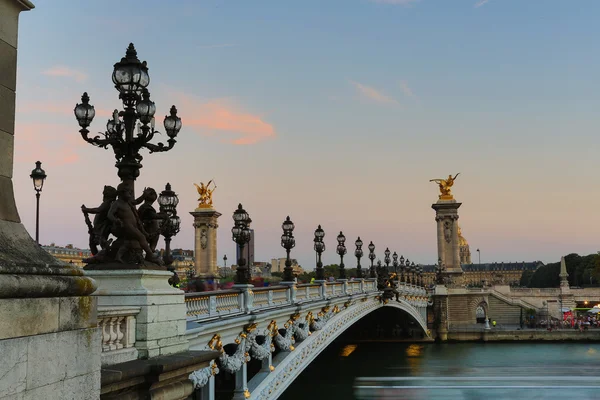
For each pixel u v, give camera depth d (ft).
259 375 98.12
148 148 55.93
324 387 220.02
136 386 46.83
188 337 57.93
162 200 81.51
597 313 403.13
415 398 199.93
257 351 91.91
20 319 31.01
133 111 53.47
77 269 35.94
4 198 33.35
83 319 35.73
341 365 273.54
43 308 32.55
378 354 309.42
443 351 319.06
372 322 353.31
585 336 347.97
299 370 116.16
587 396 202.18
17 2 33.99
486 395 204.64
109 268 51.06
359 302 184.85
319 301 128.47
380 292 216.74
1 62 32.99
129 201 51.93
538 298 434.71
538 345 339.16
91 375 36.19
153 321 50.70
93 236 53.01
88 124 54.39
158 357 50.52
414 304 321.32
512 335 353.31
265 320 95.09
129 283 50.57
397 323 354.95
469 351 318.24
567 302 432.25
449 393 207.72
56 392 33.27
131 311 48.80
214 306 75.51
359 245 207.92
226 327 74.43
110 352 46.44
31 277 31.78
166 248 81.41
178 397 50.34
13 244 32.65
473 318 391.86
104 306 48.39
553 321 384.27
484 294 398.01
